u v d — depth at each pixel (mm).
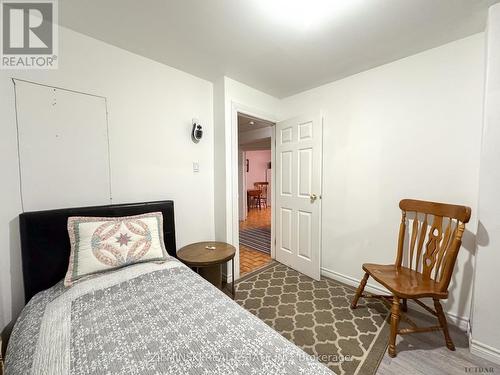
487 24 1344
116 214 1620
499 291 1301
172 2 1263
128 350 786
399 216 1948
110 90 1688
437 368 1293
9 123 1299
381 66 1998
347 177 2271
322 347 1459
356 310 1860
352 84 2201
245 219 6062
